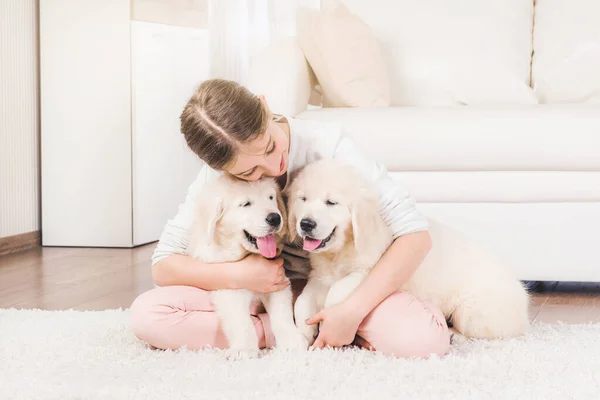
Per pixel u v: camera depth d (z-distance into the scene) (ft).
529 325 6.07
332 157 5.79
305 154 5.81
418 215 5.49
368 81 9.01
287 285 5.50
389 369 4.80
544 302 7.63
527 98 9.86
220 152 4.86
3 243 11.17
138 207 11.91
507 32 10.16
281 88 8.32
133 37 11.57
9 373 4.87
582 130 7.70
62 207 11.94
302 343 5.23
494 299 5.50
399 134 7.89
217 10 13.55
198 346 5.41
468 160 7.84
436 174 7.92
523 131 7.75
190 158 13.15
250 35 13.62
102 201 11.82
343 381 4.58
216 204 5.23
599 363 4.96
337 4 9.28
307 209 5.22
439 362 4.91
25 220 11.75
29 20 11.70
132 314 5.39
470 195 7.88
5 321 6.46
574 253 7.84
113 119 11.68
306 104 8.93
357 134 7.97
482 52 10.09
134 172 11.75
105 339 5.74
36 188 12.00
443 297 5.62
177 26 12.69
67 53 11.71
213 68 13.60
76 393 4.39
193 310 5.40
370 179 5.61
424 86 10.11
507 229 7.88
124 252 11.30
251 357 5.11
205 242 5.37
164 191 12.59
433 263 5.60
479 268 5.60
